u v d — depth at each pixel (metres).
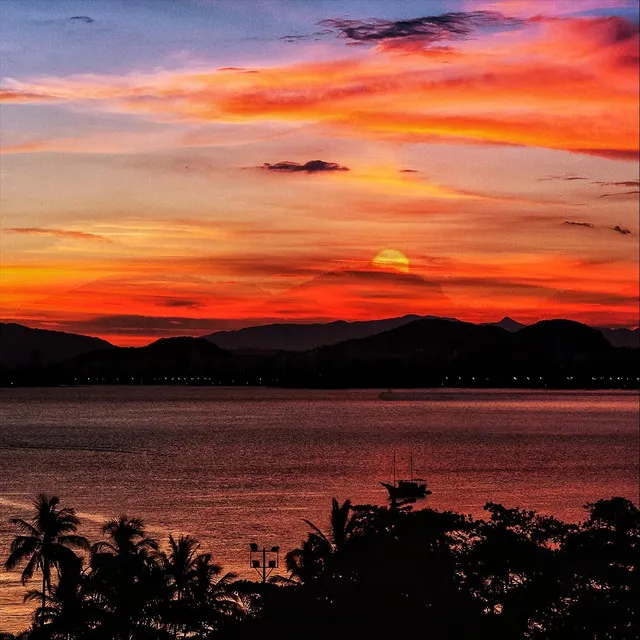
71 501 188.75
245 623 57.88
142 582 73.25
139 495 198.12
